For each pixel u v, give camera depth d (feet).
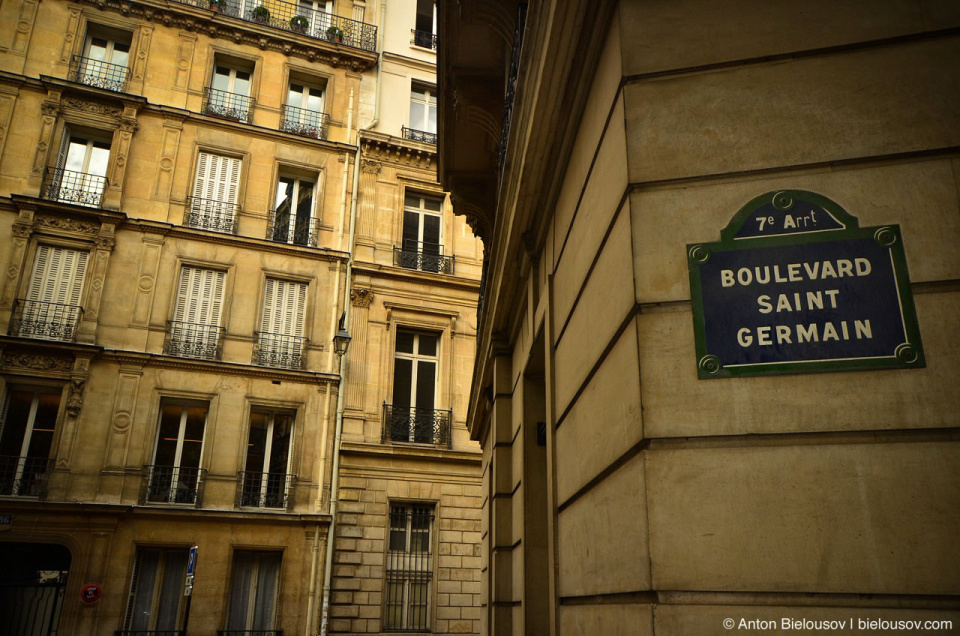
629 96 12.52
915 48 11.68
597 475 13.46
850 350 10.25
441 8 31.55
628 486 11.37
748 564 9.66
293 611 63.67
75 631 57.57
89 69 72.69
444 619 68.69
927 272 10.38
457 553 71.00
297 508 66.74
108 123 70.69
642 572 10.40
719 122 12.01
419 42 88.17
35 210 65.46
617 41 13.21
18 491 59.77
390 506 70.90
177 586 61.82
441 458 73.00
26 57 70.03
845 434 9.91
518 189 20.38
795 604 9.34
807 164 11.39
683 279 11.21
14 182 66.39
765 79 12.10
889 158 11.11
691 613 9.59
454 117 38.65
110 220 67.36
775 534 9.70
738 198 11.46
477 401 41.29
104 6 73.87
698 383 10.63
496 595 29.53
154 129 72.54
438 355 77.87
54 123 68.74
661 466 10.39
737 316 10.78
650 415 10.66
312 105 81.82
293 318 72.84
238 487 65.36
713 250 11.22
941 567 9.11
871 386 10.04
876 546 9.36
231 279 71.05
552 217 20.08
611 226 13.12
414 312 77.30
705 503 10.07
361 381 72.74
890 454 9.71
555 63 15.85
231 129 75.51
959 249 10.40
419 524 71.67
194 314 69.46
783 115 11.79
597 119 14.71
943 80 11.41
